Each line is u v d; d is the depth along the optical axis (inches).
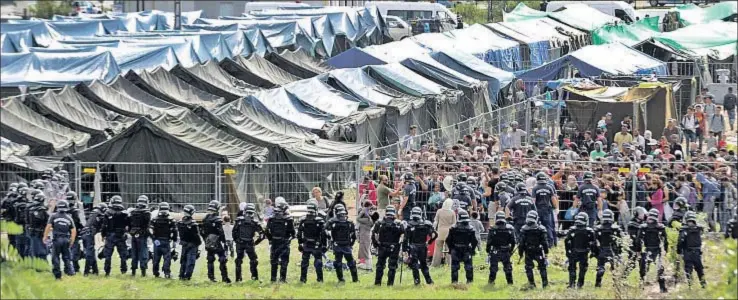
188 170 4431.6
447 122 6387.8
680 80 6589.6
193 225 3422.7
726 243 2635.3
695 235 3208.7
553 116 5797.2
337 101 5876.0
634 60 7239.2
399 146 4931.1
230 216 4261.8
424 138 5516.7
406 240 3341.5
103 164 4264.3
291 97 5723.4
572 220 3860.7
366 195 3895.2
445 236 3676.2
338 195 3624.5
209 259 3420.3
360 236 3641.7
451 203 3686.0
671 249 3398.1
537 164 4207.7
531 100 5816.9
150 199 4407.0
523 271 3577.8
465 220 3319.4
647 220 3238.2
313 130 5354.3
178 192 4411.9
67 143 4800.7
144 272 3501.5
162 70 6112.2
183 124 4773.6
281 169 4569.4
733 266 2600.9
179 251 3764.8
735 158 4276.6
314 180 4586.6
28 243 3516.2
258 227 3425.2
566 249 3289.9
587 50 7278.5
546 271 3329.2
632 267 3270.2
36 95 5172.2
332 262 3671.3
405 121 5984.3
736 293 2600.9
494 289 3260.3
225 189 4298.7
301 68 7180.1
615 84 6565.0
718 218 3909.9
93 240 3513.8
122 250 3499.0
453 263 3334.2
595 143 4909.0
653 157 4463.6
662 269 3211.1
